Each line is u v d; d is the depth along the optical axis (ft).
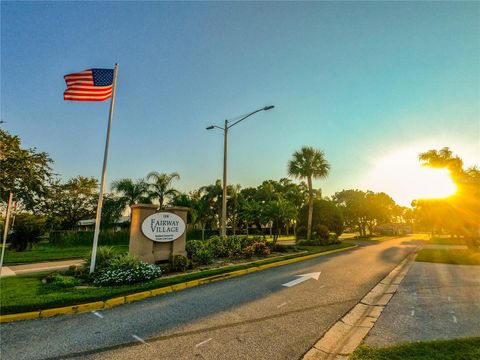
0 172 63.62
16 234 59.36
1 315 17.01
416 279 28.78
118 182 84.17
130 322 16.55
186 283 25.68
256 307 19.39
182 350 12.91
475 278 28.73
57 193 117.08
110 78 31.24
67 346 13.37
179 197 87.35
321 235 75.92
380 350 12.14
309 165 87.20
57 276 26.53
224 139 51.57
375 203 162.09
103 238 81.56
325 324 16.25
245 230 155.43
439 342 12.72
